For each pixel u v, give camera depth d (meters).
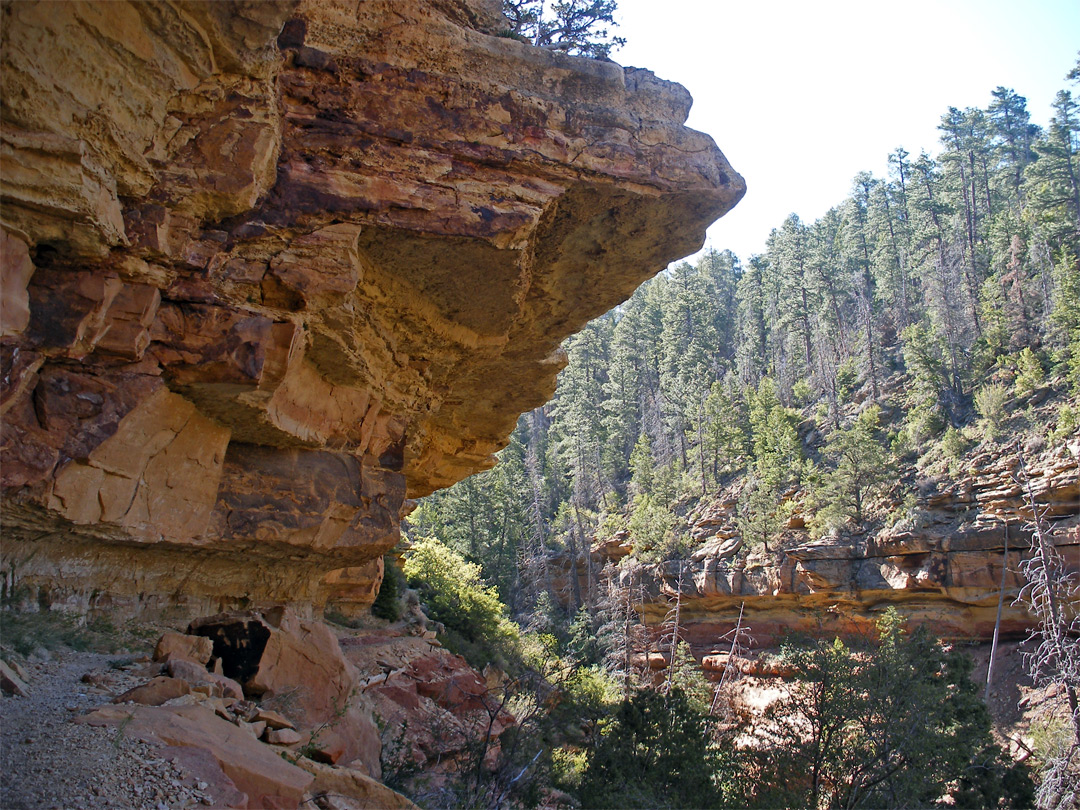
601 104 11.73
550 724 17.08
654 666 50.38
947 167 88.31
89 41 7.41
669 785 15.48
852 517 50.78
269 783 6.23
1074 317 54.84
